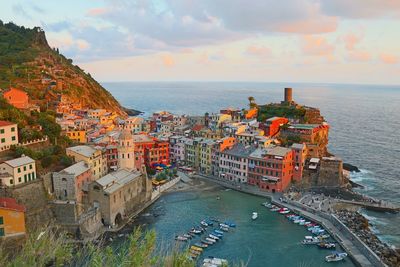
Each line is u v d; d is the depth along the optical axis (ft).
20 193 376.68
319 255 361.51
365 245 358.84
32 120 514.68
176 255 83.41
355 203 495.41
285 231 417.49
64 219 384.68
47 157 449.48
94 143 598.34
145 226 426.10
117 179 454.40
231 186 578.25
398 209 477.77
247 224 435.94
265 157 562.25
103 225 420.77
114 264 83.25
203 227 423.23
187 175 635.25
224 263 98.99
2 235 324.80
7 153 429.38
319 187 568.41
